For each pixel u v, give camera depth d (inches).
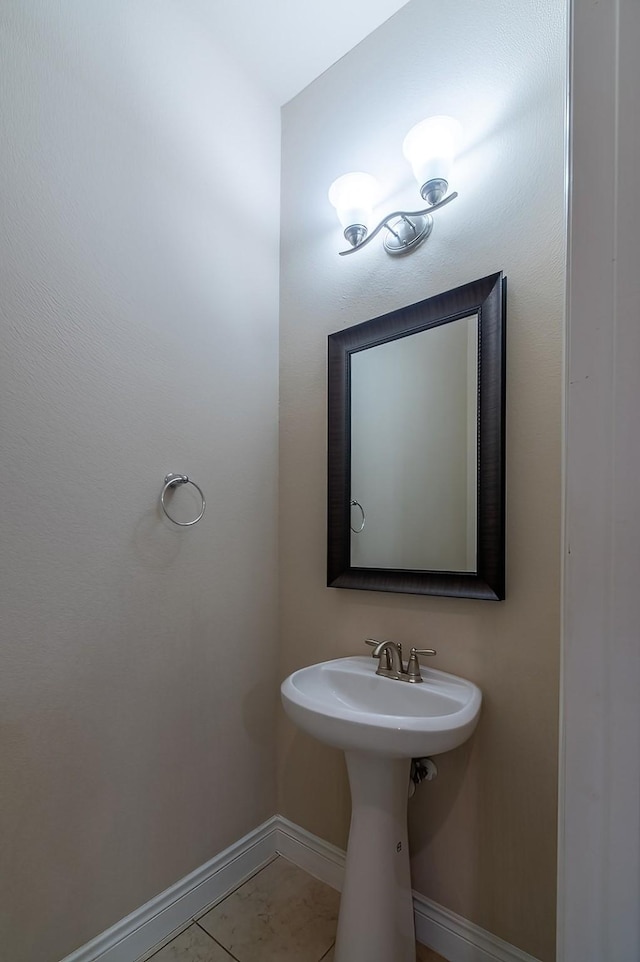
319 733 39.2
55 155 42.7
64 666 42.3
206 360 55.4
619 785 20.7
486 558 43.9
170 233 52.1
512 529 43.3
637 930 20.1
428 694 43.7
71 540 43.0
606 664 21.2
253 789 58.9
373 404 54.1
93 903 43.4
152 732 48.7
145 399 49.1
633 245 20.6
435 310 48.8
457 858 45.3
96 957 43.1
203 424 54.8
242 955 46.4
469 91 48.3
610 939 20.7
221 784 55.2
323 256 60.6
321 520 59.1
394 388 52.3
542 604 41.4
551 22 43.1
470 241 47.6
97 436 45.0
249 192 61.5
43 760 40.7
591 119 21.8
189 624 52.5
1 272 39.2
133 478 47.8
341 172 58.9
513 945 41.9
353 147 57.9
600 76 21.5
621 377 20.9
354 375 55.9
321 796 57.2
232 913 51.4
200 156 55.6
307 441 61.2
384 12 54.5
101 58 46.4
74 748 42.7
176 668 51.1
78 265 44.0
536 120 43.6
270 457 63.2
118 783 45.7
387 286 54.2
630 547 20.6
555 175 42.2
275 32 56.5
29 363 40.6
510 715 42.8
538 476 42.0
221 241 57.7
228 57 58.9
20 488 39.9
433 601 48.3
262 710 60.6
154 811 48.5
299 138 64.1
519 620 42.6
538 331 42.6
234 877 55.6
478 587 44.3
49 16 42.8
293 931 49.1
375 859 42.3
